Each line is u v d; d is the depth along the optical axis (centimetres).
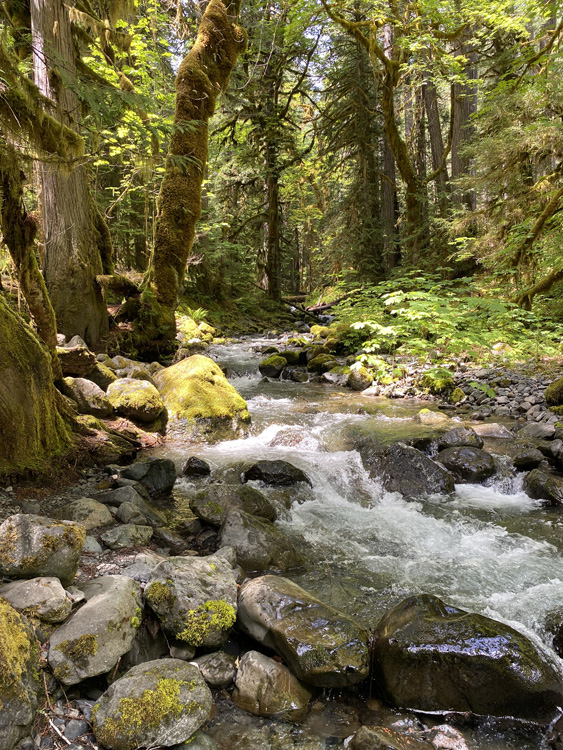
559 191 934
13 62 403
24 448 400
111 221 1545
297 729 225
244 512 373
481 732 225
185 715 209
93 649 222
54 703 214
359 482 500
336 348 1159
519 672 230
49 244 824
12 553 250
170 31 1367
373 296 1299
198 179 1034
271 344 1320
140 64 1118
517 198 1078
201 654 256
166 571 268
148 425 605
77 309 842
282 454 562
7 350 389
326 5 1304
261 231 2150
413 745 217
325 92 1859
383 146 2131
